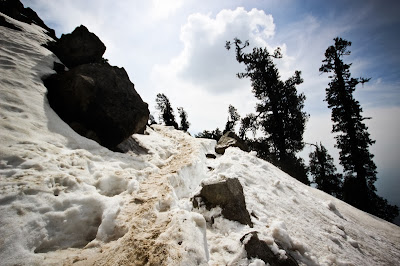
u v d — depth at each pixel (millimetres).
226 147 10469
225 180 4188
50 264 2041
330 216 5938
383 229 7699
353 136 16188
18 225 2219
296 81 18953
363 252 4512
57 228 2553
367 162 15750
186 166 5652
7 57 5695
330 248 3910
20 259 1967
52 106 5438
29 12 12820
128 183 4035
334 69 17641
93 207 3074
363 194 15359
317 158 22359
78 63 8102
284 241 3361
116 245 2271
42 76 5969
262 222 3959
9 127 3699
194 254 2057
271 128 19500
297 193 6711
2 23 7711
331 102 17703
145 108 7137
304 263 3174
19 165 3066
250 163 7633
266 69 20359
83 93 5449
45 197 2744
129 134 6539
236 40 20891
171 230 2367
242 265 2635
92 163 4234
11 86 4770
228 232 3383
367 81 15953
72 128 5234
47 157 3545
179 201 4027
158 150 7648
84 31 8531
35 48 7121
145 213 2910
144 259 1933
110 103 6125
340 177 19438
